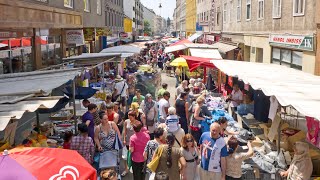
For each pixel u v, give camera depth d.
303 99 5.88
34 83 7.20
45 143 7.96
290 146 7.99
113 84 16.67
